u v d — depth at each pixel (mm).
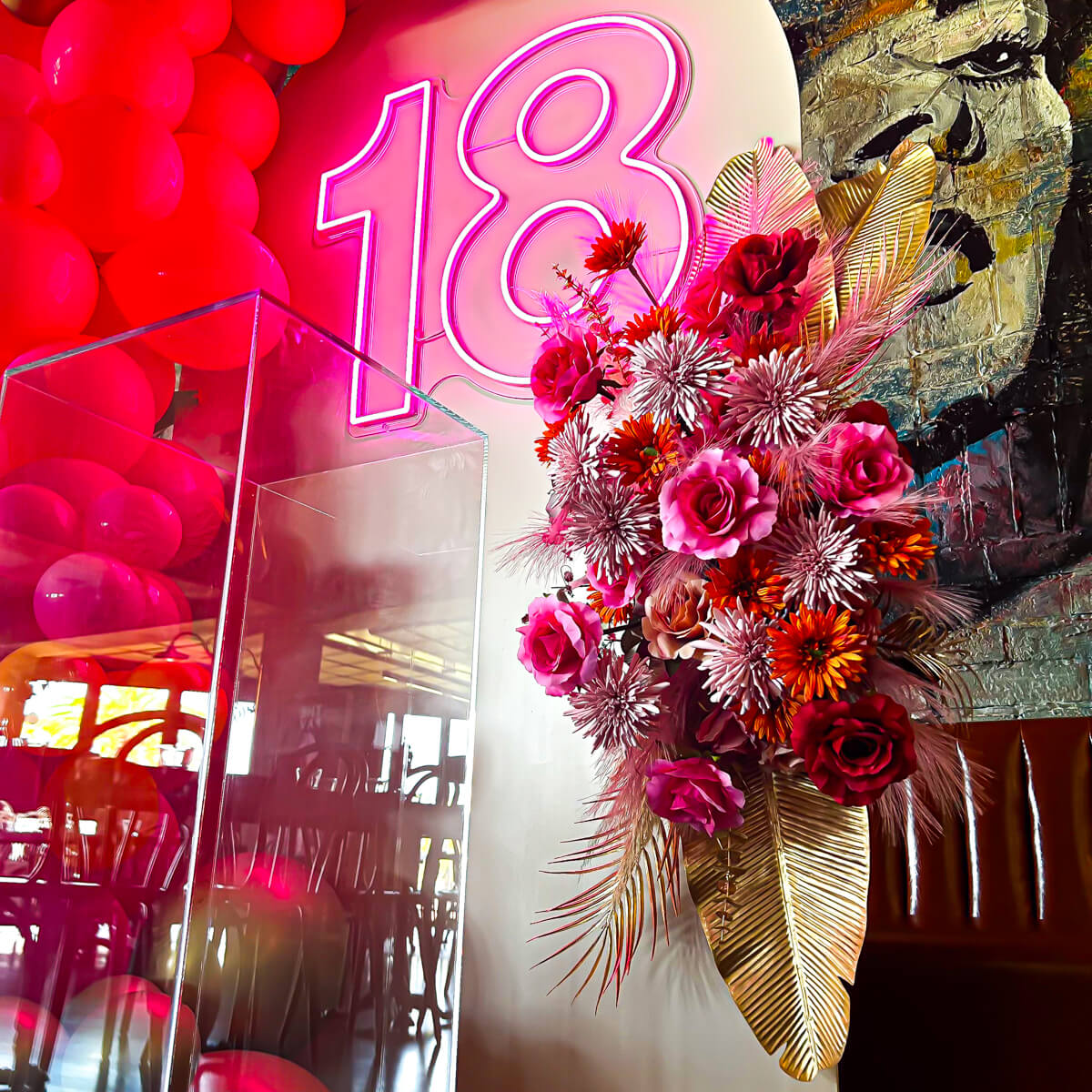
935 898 1627
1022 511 1723
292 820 1009
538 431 2178
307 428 1087
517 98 2434
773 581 1396
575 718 1579
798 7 2105
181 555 1025
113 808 995
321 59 2859
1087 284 1742
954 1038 1509
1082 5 1825
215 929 910
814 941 1403
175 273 1972
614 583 1582
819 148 2025
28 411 1244
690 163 2143
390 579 1187
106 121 1969
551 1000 1862
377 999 1093
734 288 1528
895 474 1374
